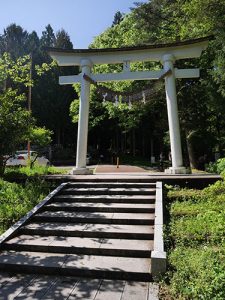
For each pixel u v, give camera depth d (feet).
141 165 95.86
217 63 46.01
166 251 18.60
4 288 16.43
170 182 30.55
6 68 38.24
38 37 150.20
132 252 19.19
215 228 20.08
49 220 24.57
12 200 28.09
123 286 16.38
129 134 135.33
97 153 131.34
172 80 37.60
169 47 37.73
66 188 30.66
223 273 14.52
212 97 60.75
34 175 35.06
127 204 26.32
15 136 34.99
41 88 120.06
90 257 19.27
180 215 23.67
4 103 35.01
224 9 36.91
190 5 39.14
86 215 24.58
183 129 70.59
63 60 39.88
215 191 27.07
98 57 39.40
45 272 18.12
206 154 88.84
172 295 14.80
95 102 88.89
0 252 20.40
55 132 128.47
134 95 40.96
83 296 15.37
